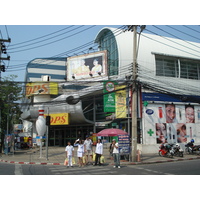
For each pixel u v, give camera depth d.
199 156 20.30
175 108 24.39
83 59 34.25
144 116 22.81
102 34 36.31
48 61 49.53
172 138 23.62
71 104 31.48
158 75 29.34
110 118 29.30
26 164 16.38
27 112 37.31
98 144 15.34
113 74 32.19
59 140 38.00
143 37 31.34
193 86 30.12
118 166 14.02
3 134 26.34
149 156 20.02
